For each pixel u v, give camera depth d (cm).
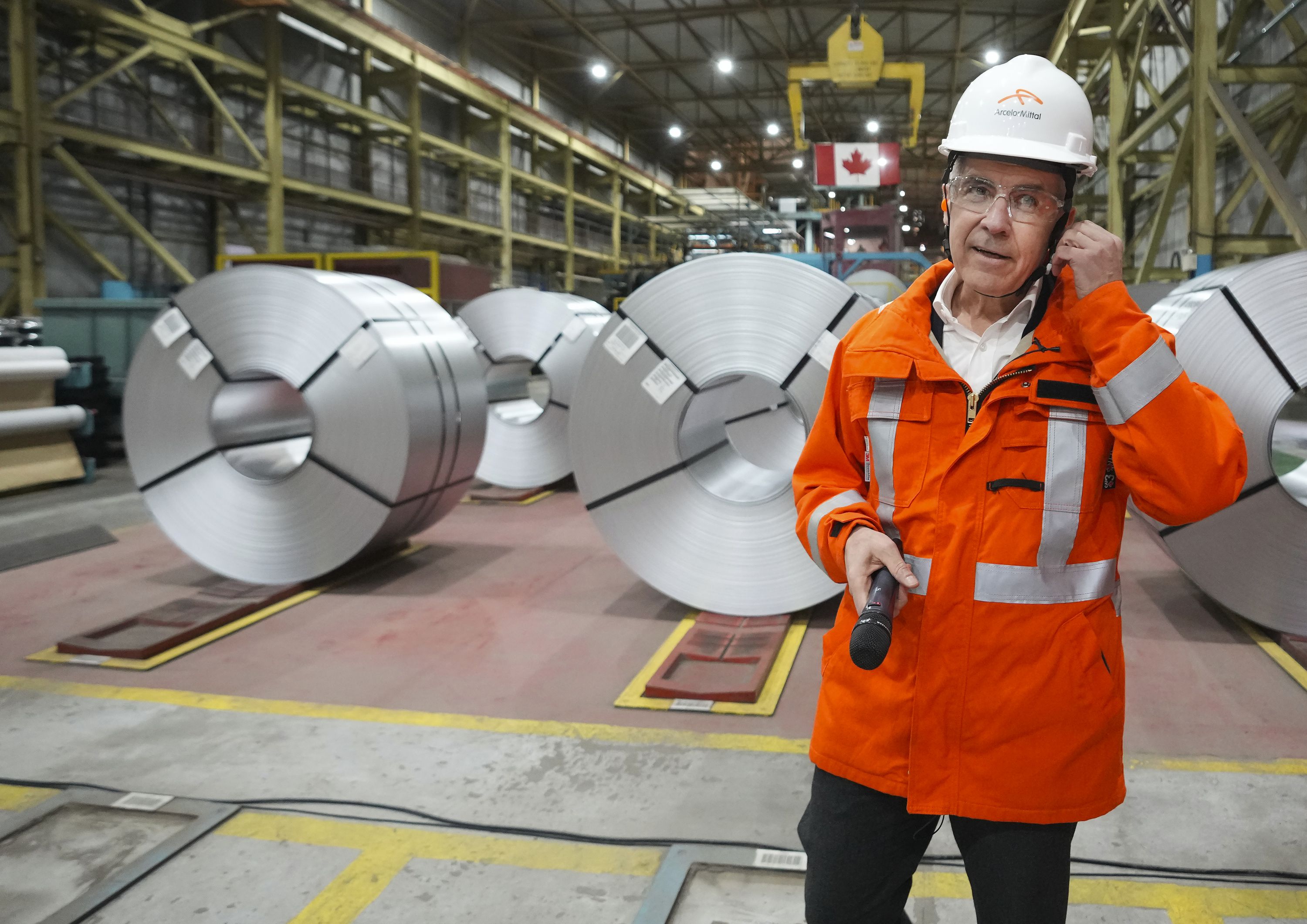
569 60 2442
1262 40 1086
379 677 356
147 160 1291
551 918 208
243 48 1480
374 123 1678
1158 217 953
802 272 394
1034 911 119
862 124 2981
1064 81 120
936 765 120
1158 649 379
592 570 517
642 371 417
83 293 1272
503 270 2156
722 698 327
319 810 256
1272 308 361
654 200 3203
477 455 534
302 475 461
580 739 301
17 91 1016
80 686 348
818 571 405
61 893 221
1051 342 118
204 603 442
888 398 125
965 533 118
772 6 1988
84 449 850
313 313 448
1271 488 368
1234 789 263
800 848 233
